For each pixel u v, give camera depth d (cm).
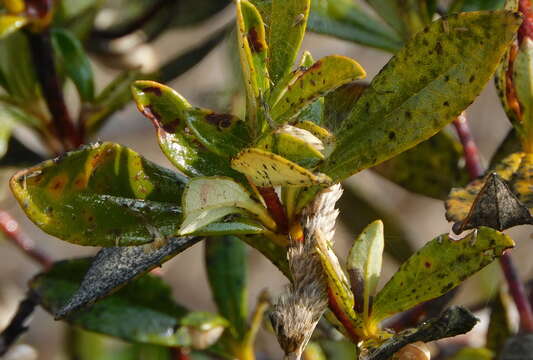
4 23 58
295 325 45
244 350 58
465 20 44
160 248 46
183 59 64
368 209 62
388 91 45
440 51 45
